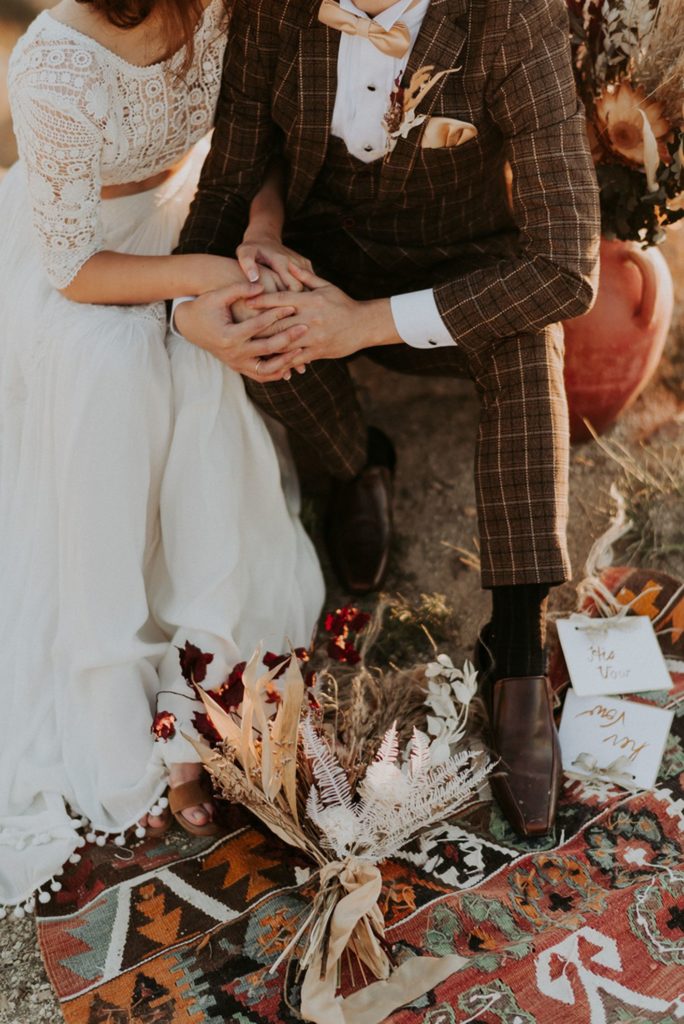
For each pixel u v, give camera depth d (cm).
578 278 184
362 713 187
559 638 215
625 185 227
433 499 262
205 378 198
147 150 198
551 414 194
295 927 173
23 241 212
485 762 187
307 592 227
